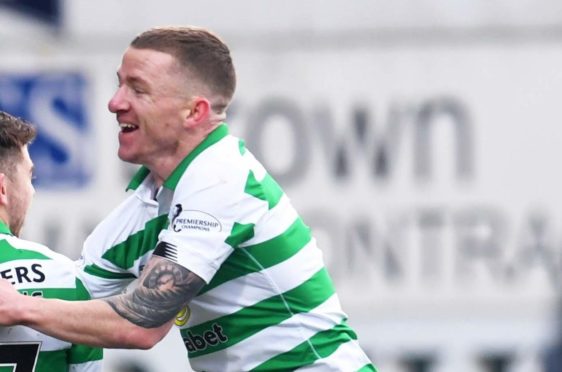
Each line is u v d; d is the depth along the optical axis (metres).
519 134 22.88
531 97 22.89
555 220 22.83
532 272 22.80
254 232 11.45
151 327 10.99
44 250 11.25
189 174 11.34
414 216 22.92
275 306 11.65
